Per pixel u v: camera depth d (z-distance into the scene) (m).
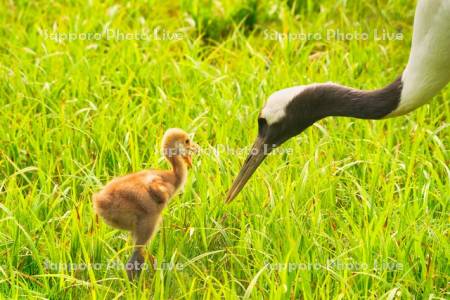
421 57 23.30
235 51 34.88
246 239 22.59
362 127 28.66
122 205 21.66
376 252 22.08
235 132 28.17
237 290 22.02
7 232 23.64
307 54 33.78
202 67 32.81
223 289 20.34
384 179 25.14
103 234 22.89
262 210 23.72
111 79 32.16
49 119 29.08
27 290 20.73
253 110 29.50
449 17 22.44
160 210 22.05
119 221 21.91
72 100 29.94
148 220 21.83
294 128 24.30
